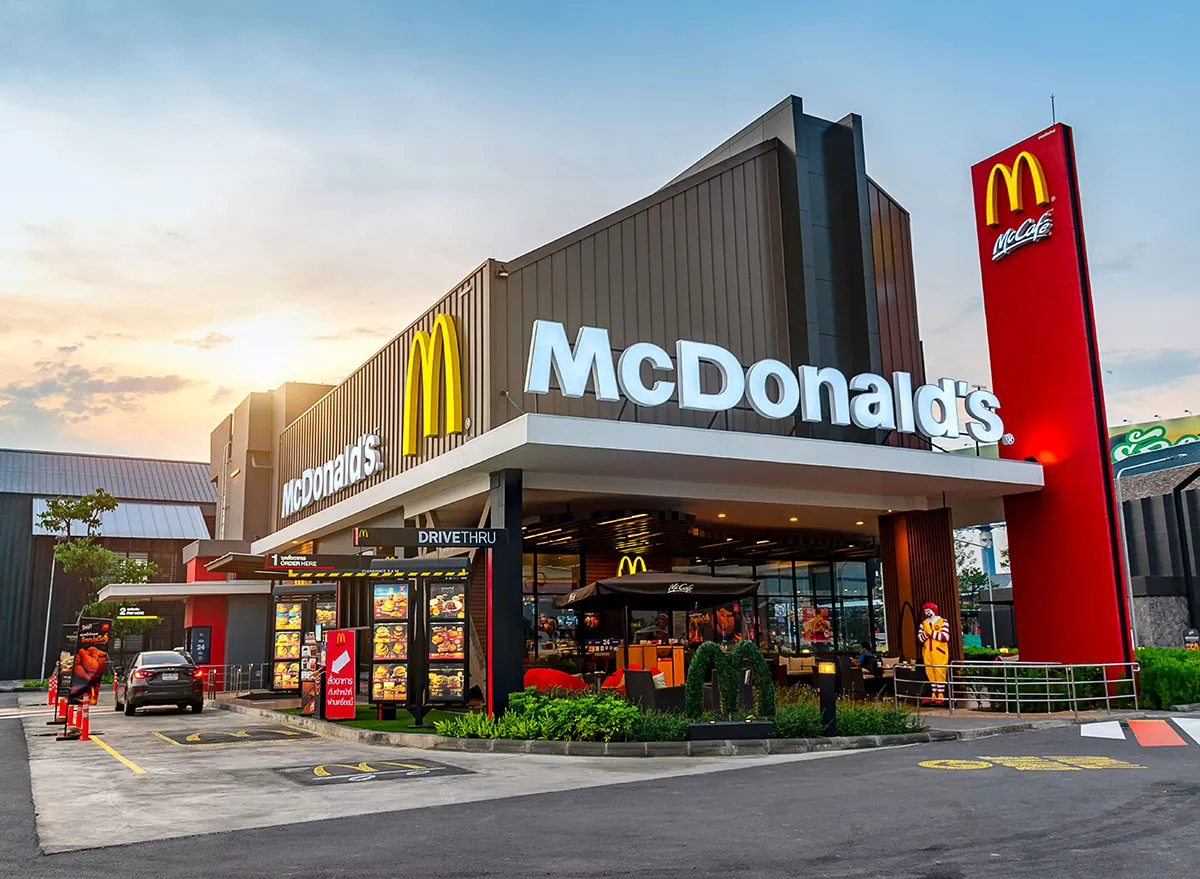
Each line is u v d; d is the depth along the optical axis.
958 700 19.81
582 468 17.77
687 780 10.55
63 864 6.78
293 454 34.50
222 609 34.94
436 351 20.86
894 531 22.67
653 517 20.39
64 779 11.37
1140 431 60.88
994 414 20.77
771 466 17.92
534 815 8.43
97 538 53.00
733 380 17.89
